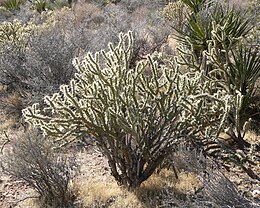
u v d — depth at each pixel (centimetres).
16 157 432
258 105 594
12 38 891
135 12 1588
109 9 1634
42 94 660
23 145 431
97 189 438
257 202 352
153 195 429
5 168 452
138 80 445
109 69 429
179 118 442
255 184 415
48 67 714
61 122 413
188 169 396
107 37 996
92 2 1903
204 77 546
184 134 438
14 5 1859
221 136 541
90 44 872
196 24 677
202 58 636
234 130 550
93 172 493
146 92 420
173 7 1197
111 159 443
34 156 421
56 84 698
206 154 446
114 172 454
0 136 607
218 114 441
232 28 639
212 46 625
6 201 443
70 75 719
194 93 434
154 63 423
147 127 424
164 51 955
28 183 455
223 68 558
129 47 439
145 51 988
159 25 1123
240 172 457
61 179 428
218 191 346
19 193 458
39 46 730
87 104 409
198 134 483
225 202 343
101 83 406
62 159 442
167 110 415
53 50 719
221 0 987
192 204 359
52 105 412
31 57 730
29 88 748
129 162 436
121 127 407
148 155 427
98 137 430
